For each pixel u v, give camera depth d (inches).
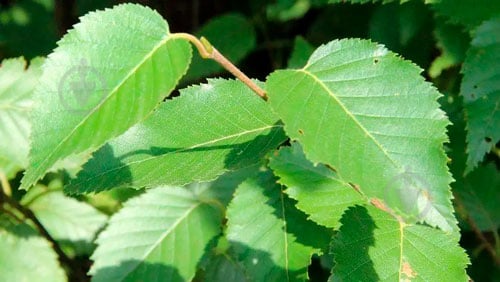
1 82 24.2
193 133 17.8
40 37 36.5
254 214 20.0
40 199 25.0
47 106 16.0
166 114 17.9
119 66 16.5
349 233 17.5
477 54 22.8
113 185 17.3
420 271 17.2
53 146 15.9
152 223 22.1
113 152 17.6
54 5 36.1
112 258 21.7
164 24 16.8
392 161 16.2
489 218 24.3
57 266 24.0
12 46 36.1
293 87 16.5
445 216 16.1
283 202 20.0
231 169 17.4
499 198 24.4
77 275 25.6
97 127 16.2
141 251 21.8
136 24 16.7
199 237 21.9
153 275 21.6
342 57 16.8
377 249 17.3
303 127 16.1
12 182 25.1
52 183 25.2
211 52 16.8
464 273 17.2
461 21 23.5
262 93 16.8
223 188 22.5
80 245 25.0
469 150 22.5
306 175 19.3
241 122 17.9
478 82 22.6
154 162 17.5
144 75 16.6
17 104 24.1
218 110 18.0
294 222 19.7
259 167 22.4
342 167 15.9
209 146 17.7
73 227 25.0
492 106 22.5
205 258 21.7
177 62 16.8
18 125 24.0
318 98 16.5
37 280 23.8
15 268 23.9
